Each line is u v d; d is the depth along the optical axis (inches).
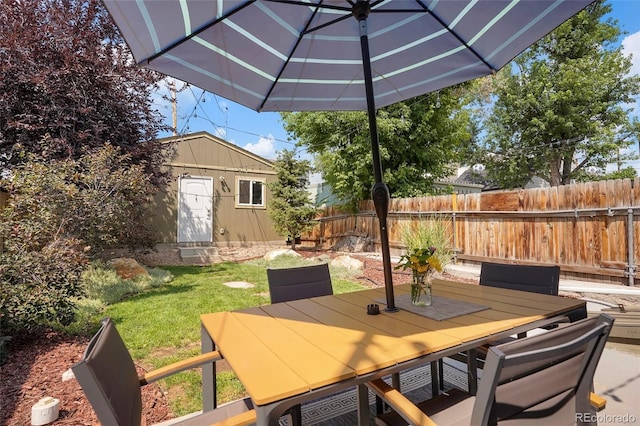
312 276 105.0
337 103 113.8
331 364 47.5
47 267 129.3
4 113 216.4
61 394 91.4
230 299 194.1
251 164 460.8
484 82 589.0
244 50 83.5
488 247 271.4
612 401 84.7
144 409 85.9
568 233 224.8
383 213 70.5
